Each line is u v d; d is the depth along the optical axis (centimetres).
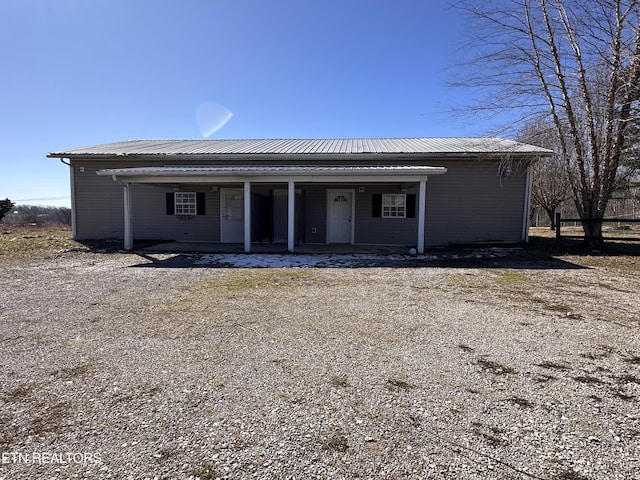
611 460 183
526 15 1017
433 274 702
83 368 287
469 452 189
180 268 762
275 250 1061
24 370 282
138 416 221
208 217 1277
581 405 235
